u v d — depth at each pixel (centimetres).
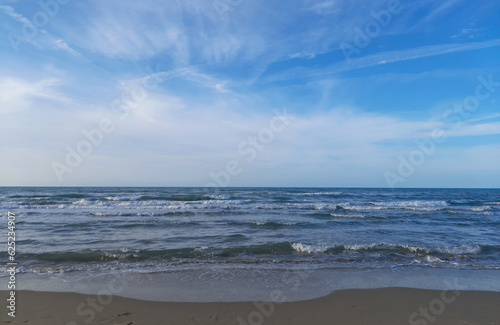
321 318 489
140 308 520
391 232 1357
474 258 919
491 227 1560
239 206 2456
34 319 464
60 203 2462
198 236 1184
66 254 871
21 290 600
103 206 2331
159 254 896
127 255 877
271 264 819
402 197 4362
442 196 4862
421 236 1270
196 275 717
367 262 853
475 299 583
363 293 610
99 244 1021
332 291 620
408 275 740
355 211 2325
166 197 3119
